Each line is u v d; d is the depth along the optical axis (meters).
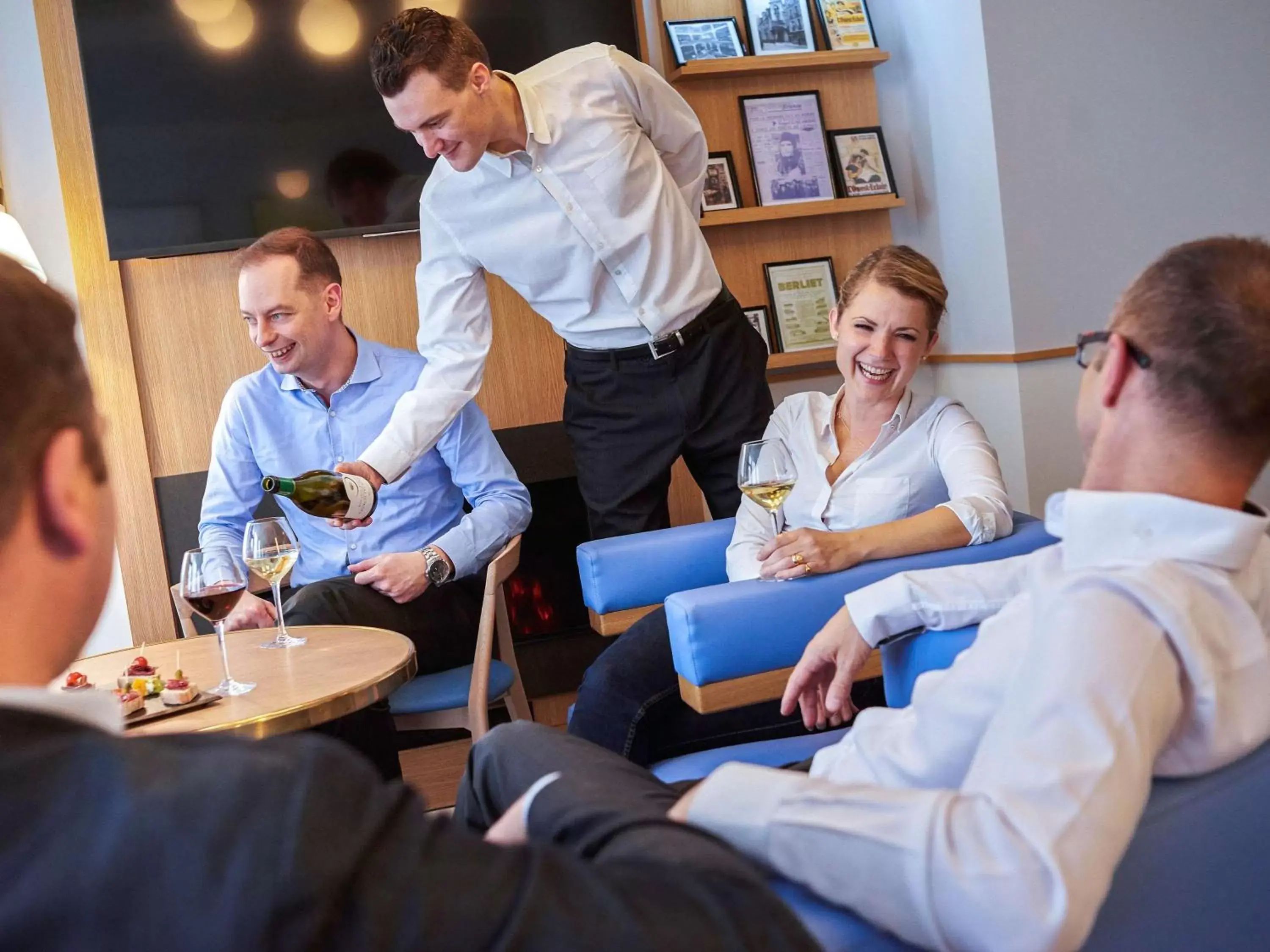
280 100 3.38
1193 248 0.87
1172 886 0.82
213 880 0.49
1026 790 0.74
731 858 0.70
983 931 0.72
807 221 3.91
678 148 2.96
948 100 3.83
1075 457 3.79
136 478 3.38
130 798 0.50
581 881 0.58
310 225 3.42
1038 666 0.79
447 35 2.50
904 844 0.75
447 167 2.78
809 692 1.47
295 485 2.41
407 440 2.69
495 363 3.62
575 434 3.05
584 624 3.71
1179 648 0.80
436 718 2.48
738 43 3.78
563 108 2.71
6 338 0.56
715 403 2.91
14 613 0.57
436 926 0.53
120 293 3.35
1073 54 3.71
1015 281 3.70
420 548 2.89
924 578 1.39
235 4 3.33
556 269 2.82
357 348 2.93
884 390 1.98
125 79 3.28
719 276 2.97
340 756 0.57
